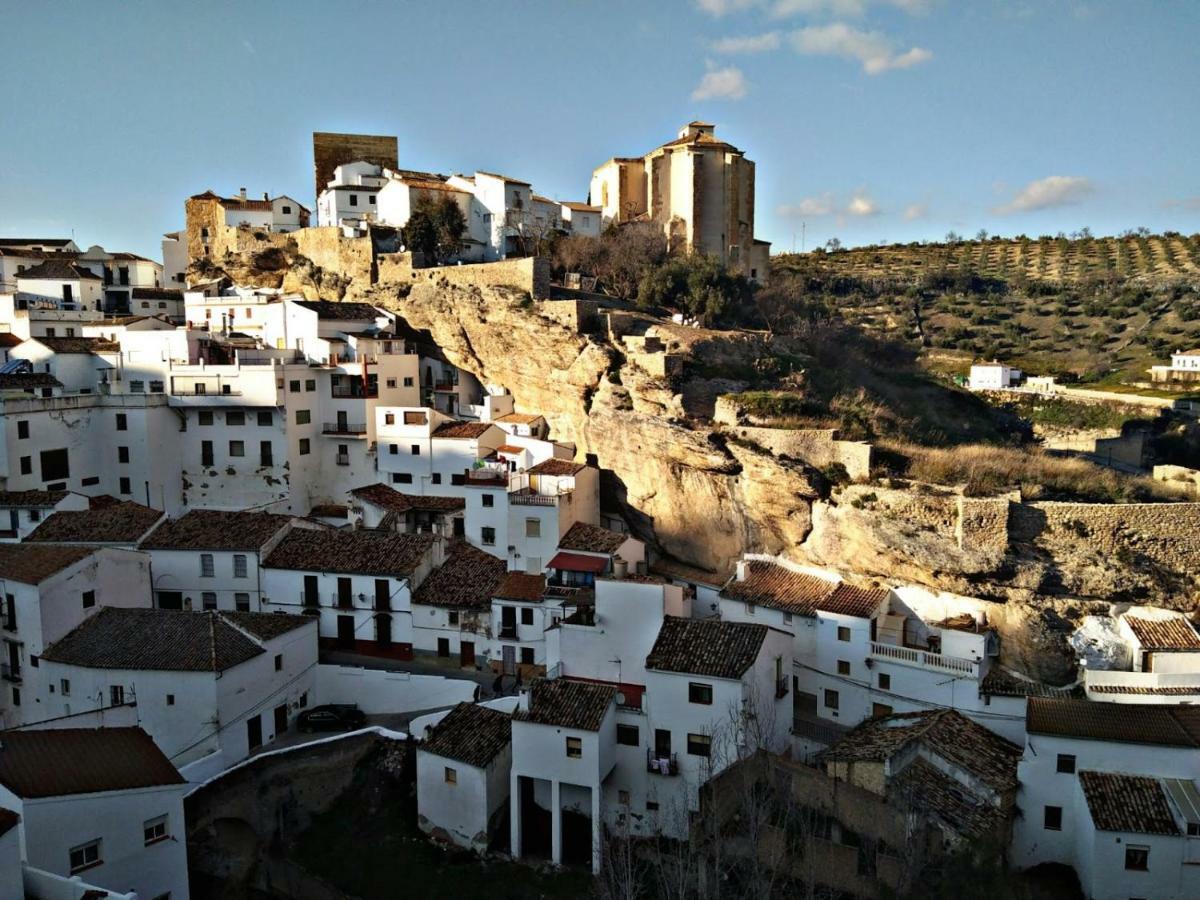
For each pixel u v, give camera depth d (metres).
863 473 56.97
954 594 51.38
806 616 51.78
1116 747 39.81
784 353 77.06
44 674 51.78
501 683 55.84
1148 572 48.84
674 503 65.19
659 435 64.94
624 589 50.28
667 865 41.16
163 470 74.69
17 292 97.06
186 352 79.31
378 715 55.56
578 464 67.88
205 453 75.81
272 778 48.25
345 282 90.75
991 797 40.16
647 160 99.19
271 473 75.06
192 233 105.00
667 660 45.66
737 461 60.97
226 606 61.44
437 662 59.09
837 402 68.81
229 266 100.50
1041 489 53.72
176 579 61.34
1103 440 77.69
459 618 58.44
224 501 75.69
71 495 65.06
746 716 43.28
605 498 70.31
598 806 43.09
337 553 61.59
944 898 36.34
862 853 39.06
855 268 172.75
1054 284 153.88
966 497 51.53
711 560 63.75
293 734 53.41
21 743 37.19
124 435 73.62
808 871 37.75
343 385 77.31
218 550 61.03
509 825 47.12
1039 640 48.28
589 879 42.88
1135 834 37.19
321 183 109.75
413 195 93.50
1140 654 44.84
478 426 74.38
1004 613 49.75
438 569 62.25
